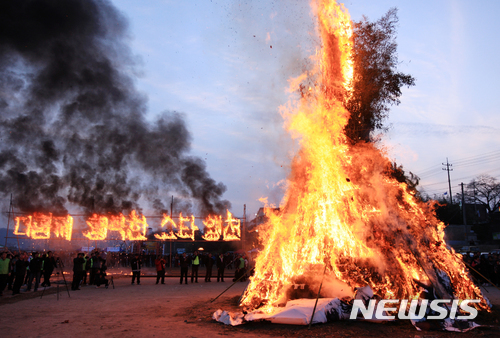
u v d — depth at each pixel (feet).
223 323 29.76
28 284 57.06
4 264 50.24
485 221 203.41
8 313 35.63
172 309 37.60
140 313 35.40
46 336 25.64
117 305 40.73
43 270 61.67
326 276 33.35
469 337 25.63
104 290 58.03
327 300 30.17
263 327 28.32
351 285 32.81
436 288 32.19
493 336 25.90
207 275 76.33
